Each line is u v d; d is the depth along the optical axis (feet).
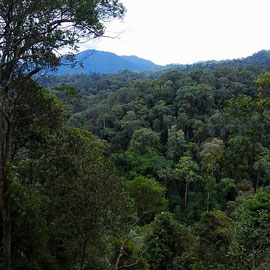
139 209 46.65
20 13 13.79
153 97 137.49
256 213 27.25
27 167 21.98
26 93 16.10
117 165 93.66
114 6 14.94
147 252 33.55
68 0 13.79
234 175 85.71
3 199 13.53
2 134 13.92
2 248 15.17
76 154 18.62
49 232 19.20
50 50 14.62
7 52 13.41
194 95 125.59
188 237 35.19
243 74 161.58
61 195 16.78
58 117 19.67
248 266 16.30
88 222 15.78
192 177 81.30
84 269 21.16
